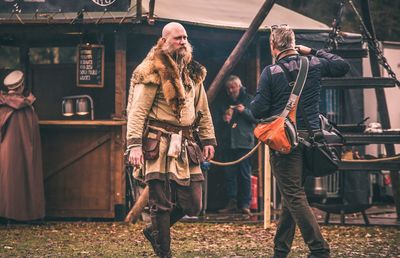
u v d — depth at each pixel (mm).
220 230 19766
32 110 21578
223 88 24641
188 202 13289
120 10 21469
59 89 24234
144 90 13039
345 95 26109
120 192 22156
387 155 22484
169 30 13266
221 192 24859
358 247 16906
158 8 22547
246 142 23562
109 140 22281
